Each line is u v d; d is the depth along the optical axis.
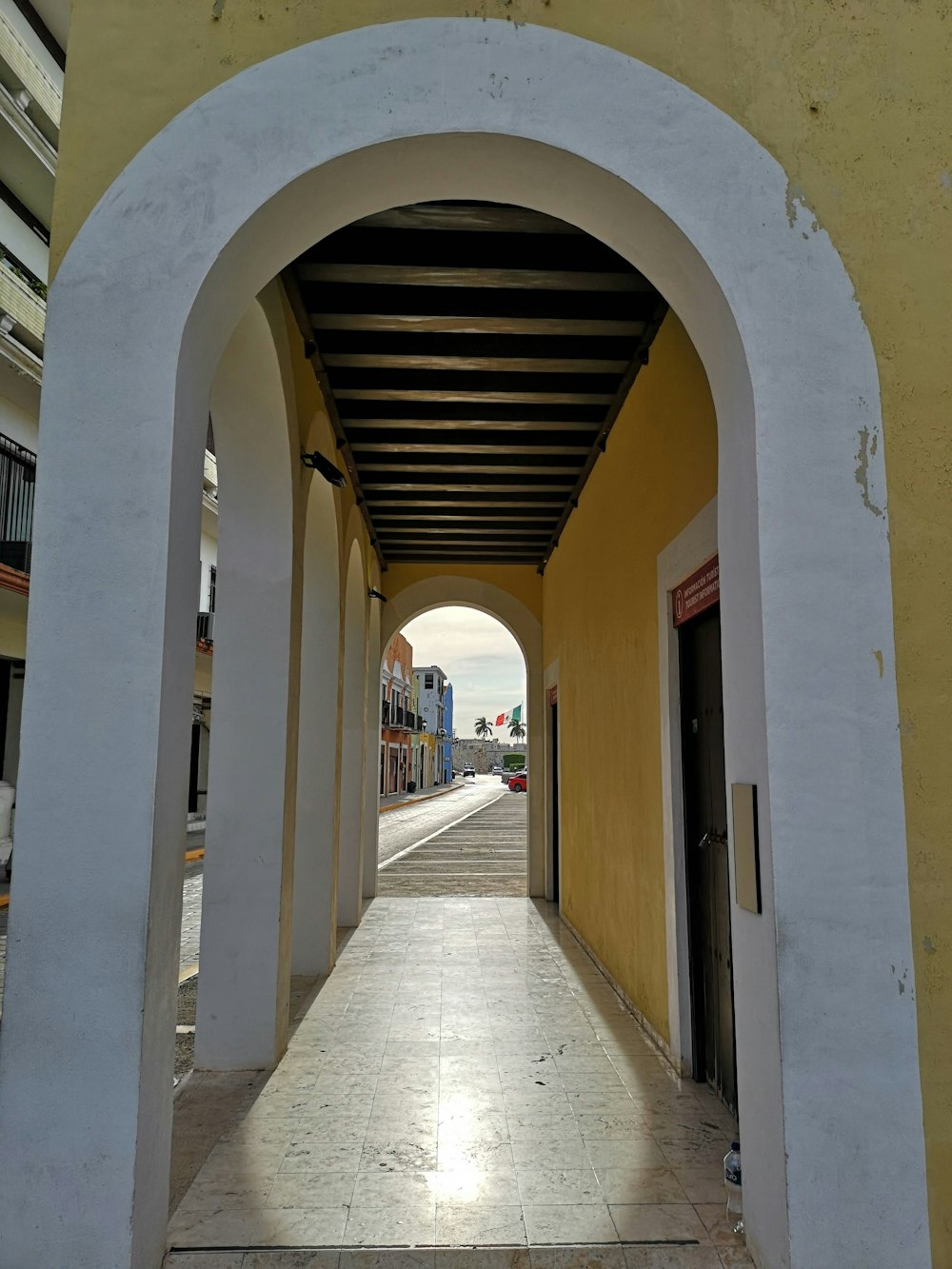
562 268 4.06
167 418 2.52
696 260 2.69
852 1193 2.29
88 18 2.73
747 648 2.61
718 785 3.93
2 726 12.88
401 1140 3.36
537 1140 3.38
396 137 2.68
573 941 7.30
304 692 6.23
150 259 2.59
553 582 9.48
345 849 8.02
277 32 2.73
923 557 2.56
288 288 4.09
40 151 11.56
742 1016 2.63
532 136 2.68
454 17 2.74
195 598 2.70
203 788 20.84
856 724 2.47
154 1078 2.38
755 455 2.57
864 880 2.41
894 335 2.65
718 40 2.78
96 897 2.33
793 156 2.72
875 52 2.80
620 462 5.73
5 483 11.70
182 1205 2.81
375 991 5.64
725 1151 3.28
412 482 7.24
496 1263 2.51
